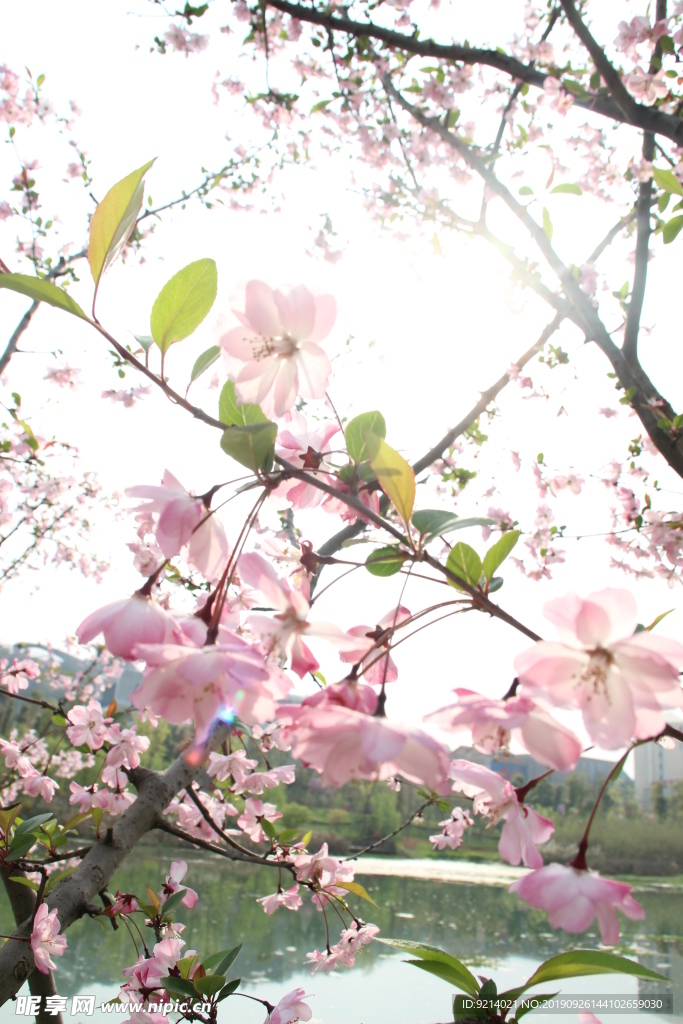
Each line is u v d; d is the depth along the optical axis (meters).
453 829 1.08
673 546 0.93
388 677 0.31
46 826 0.69
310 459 0.36
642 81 0.82
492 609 0.29
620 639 0.26
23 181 1.20
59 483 1.46
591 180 1.19
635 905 0.27
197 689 0.27
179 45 1.20
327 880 0.72
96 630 0.28
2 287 0.28
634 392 0.80
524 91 1.12
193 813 0.93
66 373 1.26
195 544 0.33
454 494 1.19
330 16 0.90
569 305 0.92
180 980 0.49
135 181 0.29
